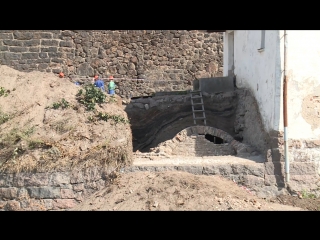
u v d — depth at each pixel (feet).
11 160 29.66
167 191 26.76
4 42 56.13
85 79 59.88
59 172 29.71
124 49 61.87
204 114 41.47
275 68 32.04
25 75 36.11
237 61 43.96
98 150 30.32
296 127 32.07
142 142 43.93
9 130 30.83
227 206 25.61
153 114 44.52
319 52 32.17
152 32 62.49
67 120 31.78
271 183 31.27
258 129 35.17
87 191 29.71
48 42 57.26
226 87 44.04
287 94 31.86
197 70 63.87
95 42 60.49
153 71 62.69
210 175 30.89
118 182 29.30
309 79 32.09
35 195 29.48
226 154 36.01
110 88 58.08
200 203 25.68
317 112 32.14
